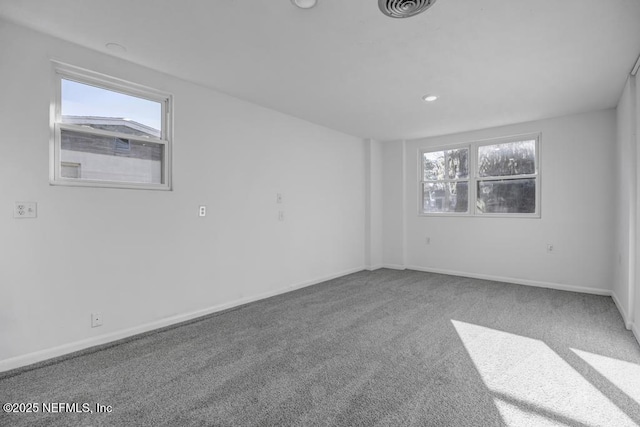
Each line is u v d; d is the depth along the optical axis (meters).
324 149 5.04
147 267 2.99
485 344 2.72
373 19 2.17
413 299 4.03
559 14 2.10
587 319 3.31
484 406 1.88
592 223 4.26
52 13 2.12
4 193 2.24
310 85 3.35
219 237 3.58
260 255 4.04
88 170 2.69
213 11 2.09
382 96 3.66
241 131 3.79
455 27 2.27
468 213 5.35
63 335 2.50
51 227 2.44
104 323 2.72
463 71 2.99
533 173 4.75
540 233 4.65
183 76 3.13
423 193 5.89
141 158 3.00
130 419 1.76
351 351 2.59
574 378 2.18
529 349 2.62
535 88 3.41
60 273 2.48
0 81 2.21
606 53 2.63
